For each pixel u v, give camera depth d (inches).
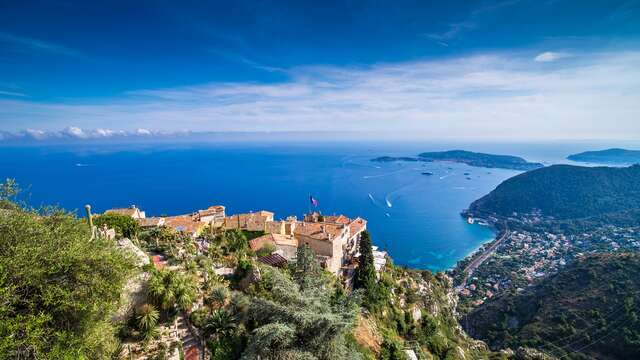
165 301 1223.5
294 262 1980.8
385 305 2736.2
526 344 4653.1
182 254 1772.9
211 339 1171.3
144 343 1114.1
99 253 919.7
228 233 2647.6
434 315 3538.4
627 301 4594.0
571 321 4753.9
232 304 1347.2
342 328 1155.3
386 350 1827.0
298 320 1126.4
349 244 3440.0
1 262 737.6
